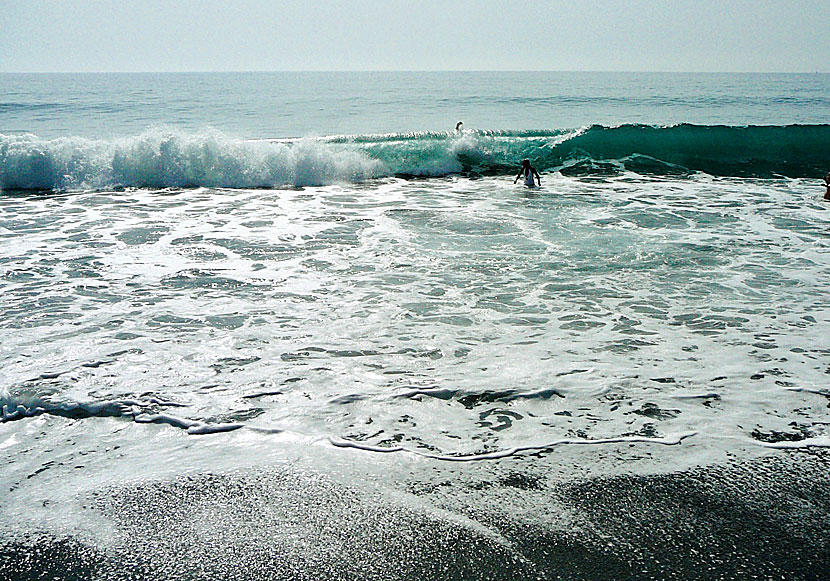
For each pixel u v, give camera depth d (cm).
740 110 3419
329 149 1608
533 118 2928
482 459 440
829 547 358
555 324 677
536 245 979
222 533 365
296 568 339
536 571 339
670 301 747
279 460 437
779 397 524
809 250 959
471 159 1720
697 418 492
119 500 393
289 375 558
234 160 1495
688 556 350
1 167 1399
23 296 741
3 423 479
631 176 1614
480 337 642
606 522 377
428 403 514
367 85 7044
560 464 434
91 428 475
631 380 551
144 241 988
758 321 687
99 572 336
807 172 1672
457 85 7000
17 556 346
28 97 4297
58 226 1075
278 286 791
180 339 629
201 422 483
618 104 3744
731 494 403
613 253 938
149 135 1520
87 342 617
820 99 4328
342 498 397
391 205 1269
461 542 359
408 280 816
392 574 335
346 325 670
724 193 1409
